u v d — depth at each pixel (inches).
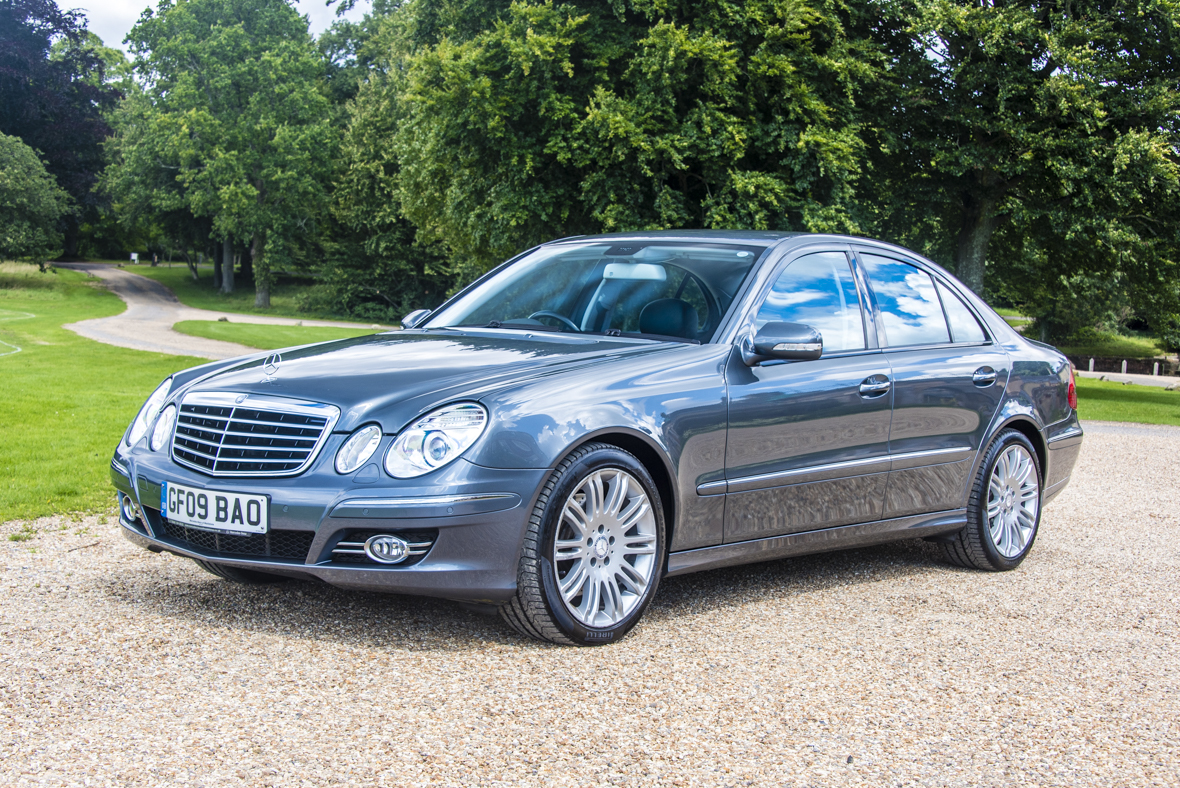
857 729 116.6
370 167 2289.6
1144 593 191.6
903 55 864.3
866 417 175.5
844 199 770.8
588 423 138.5
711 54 716.7
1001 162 836.0
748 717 118.3
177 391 155.8
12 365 768.9
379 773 98.7
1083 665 145.1
